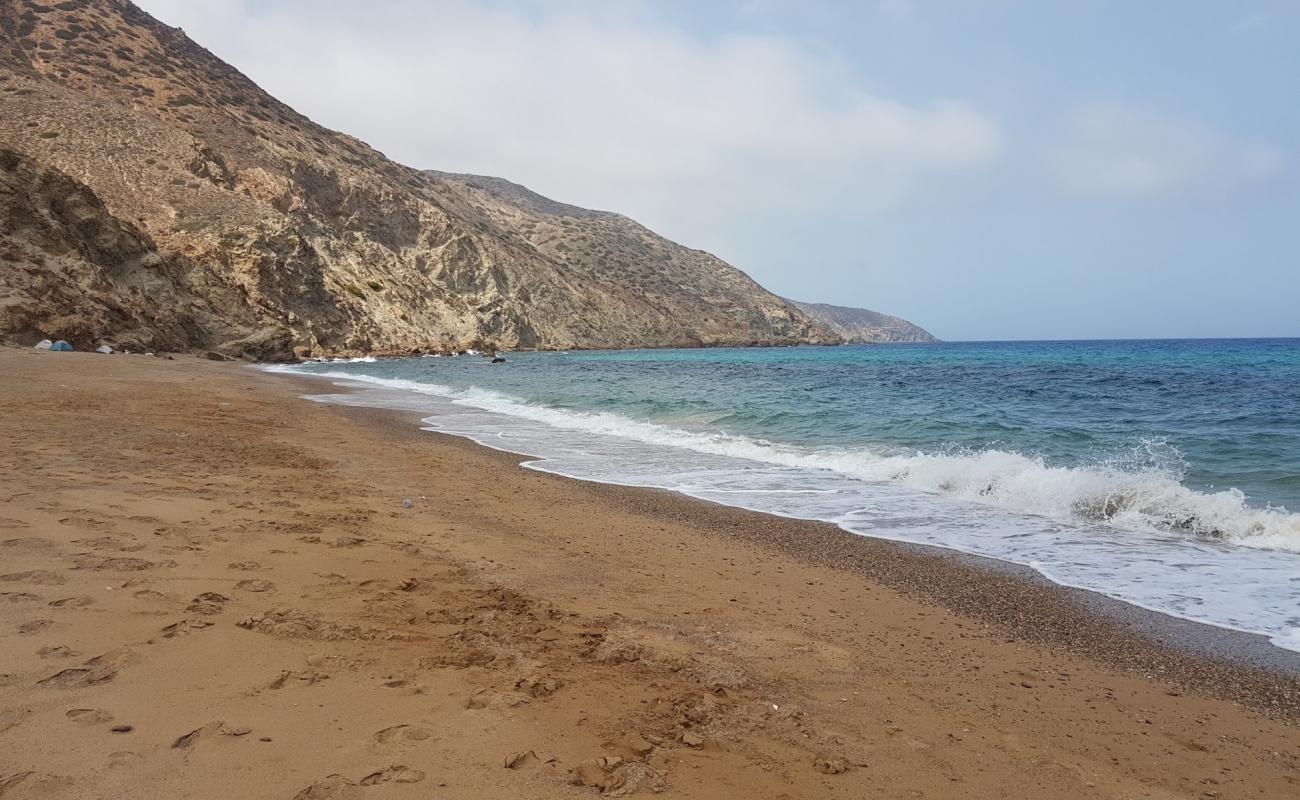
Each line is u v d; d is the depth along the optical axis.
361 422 17.09
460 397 25.12
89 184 52.94
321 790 2.52
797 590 5.98
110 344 35.69
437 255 83.44
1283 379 33.41
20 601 3.98
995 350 102.19
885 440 15.12
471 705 3.34
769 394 26.84
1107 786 3.13
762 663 4.34
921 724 3.65
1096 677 4.40
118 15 85.19
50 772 2.48
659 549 7.12
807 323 160.25
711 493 10.06
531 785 2.70
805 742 3.35
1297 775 3.31
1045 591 6.04
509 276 93.94
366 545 6.24
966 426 17.08
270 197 64.88
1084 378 35.31
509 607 4.95
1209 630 5.20
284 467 10.02
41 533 5.33
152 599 4.25
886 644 4.82
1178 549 7.34
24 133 54.81
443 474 10.78
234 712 3.04
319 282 60.69
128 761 2.59
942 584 6.22
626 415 19.97
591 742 3.11
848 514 8.87
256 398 20.42
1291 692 4.23
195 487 7.84
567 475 11.32
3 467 7.69
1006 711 3.88
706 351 104.19
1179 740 3.62
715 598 5.64
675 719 3.44
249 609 4.30
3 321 31.27
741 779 2.94
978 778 3.13
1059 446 14.06
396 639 4.12
